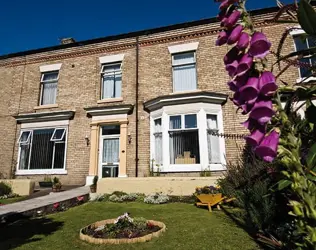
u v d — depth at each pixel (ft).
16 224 21.88
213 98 36.14
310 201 3.63
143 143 38.78
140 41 43.14
